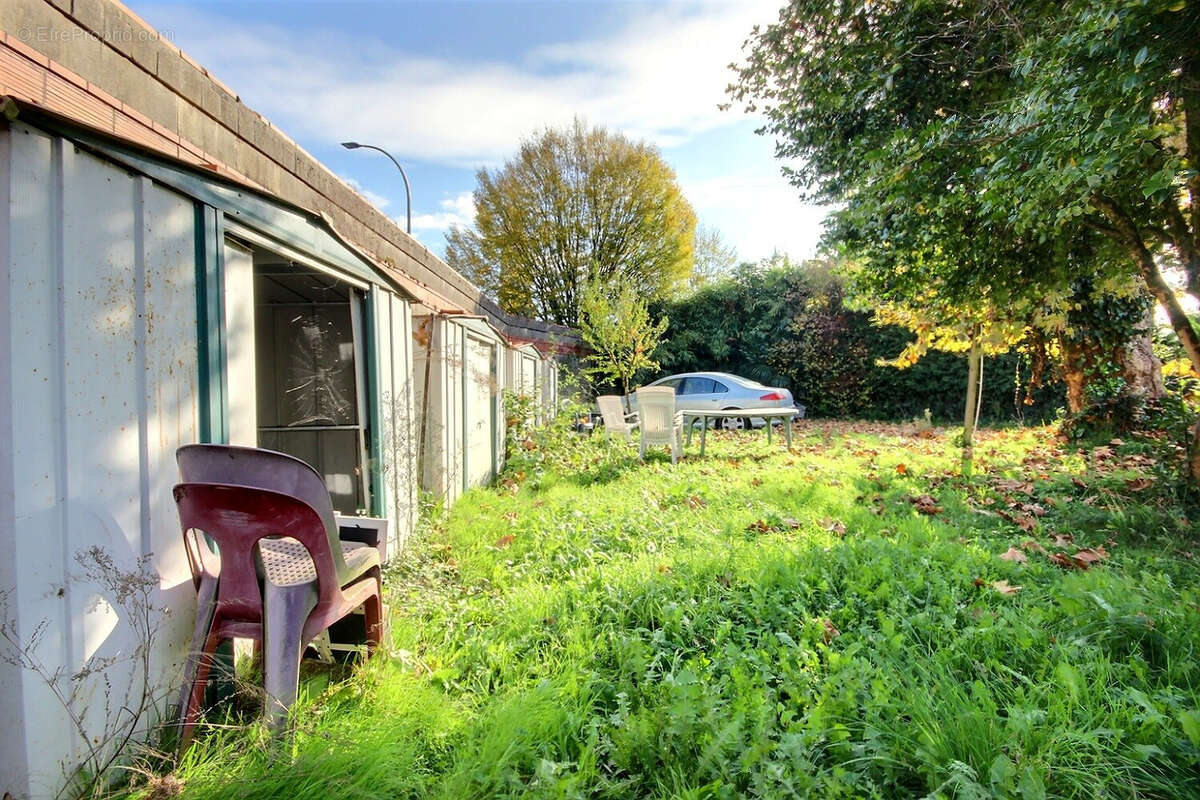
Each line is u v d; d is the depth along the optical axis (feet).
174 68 9.16
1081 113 9.37
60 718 5.11
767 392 39.58
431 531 15.02
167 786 5.08
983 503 16.17
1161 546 12.14
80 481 5.39
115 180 5.88
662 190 65.62
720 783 5.41
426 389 17.28
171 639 6.51
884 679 6.61
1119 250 16.72
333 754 5.59
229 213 7.68
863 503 16.46
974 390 23.38
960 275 17.49
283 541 7.95
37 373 4.99
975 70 16.42
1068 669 6.40
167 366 6.59
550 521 15.47
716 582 10.16
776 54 20.31
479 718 6.65
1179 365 26.09
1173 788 5.13
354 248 11.44
